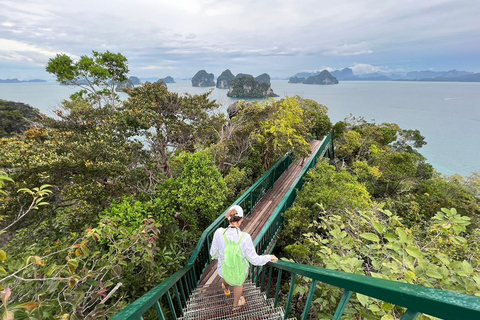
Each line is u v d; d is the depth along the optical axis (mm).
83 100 10906
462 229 2232
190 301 3016
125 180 8180
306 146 10031
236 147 12352
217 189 6945
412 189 14656
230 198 9008
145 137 9648
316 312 2832
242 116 11727
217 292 3246
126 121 8984
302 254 4035
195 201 6379
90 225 6328
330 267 2363
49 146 7164
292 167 12086
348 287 1136
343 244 2879
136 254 4074
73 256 3662
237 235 2506
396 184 13281
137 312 1313
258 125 11914
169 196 6773
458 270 1854
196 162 7324
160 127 10250
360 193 7016
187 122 11172
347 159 20141
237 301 2639
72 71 13453
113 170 7613
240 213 2574
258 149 12320
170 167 11461
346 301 1155
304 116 14414
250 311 2621
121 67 14852
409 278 1685
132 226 5090
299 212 5949
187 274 3316
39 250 4387
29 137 7785
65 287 2576
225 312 2691
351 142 19328
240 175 9930
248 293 3107
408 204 10766
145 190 8547
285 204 6395
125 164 8359
